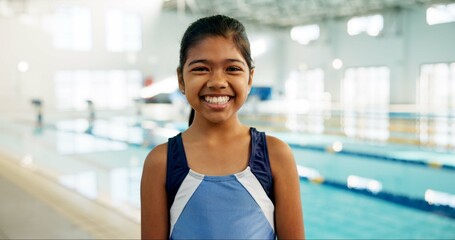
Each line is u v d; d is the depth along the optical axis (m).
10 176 5.11
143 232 0.90
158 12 17.48
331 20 17.44
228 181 0.84
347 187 5.15
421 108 13.53
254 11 16.27
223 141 0.88
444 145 7.32
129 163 6.48
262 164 0.86
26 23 15.52
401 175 5.60
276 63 19.80
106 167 6.15
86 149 7.88
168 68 17.83
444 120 10.39
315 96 18.53
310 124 10.90
